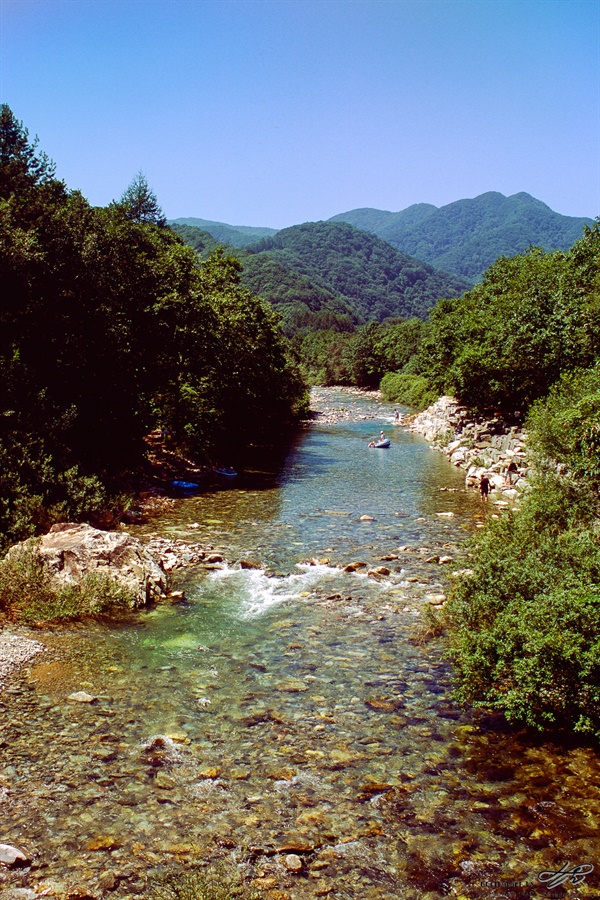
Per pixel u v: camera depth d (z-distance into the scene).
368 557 19.47
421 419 61.69
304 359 156.00
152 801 8.14
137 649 12.80
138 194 76.38
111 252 29.08
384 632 13.84
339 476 34.69
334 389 125.06
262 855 7.27
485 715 10.45
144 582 15.77
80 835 7.48
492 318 45.47
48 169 30.39
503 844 7.46
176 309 31.83
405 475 35.09
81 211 28.66
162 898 6.57
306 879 6.92
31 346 26.00
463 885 6.86
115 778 8.58
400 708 10.66
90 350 28.00
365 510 26.20
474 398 45.41
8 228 23.62
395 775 8.80
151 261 32.16
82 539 16.58
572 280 39.88
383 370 118.31
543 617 9.85
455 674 11.55
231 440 42.50
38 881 6.75
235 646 13.06
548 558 12.16
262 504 27.23
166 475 31.98
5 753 9.01
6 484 19.19
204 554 19.39
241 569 18.30
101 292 27.30
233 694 11.04
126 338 29.67
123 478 27.59
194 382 38.09
